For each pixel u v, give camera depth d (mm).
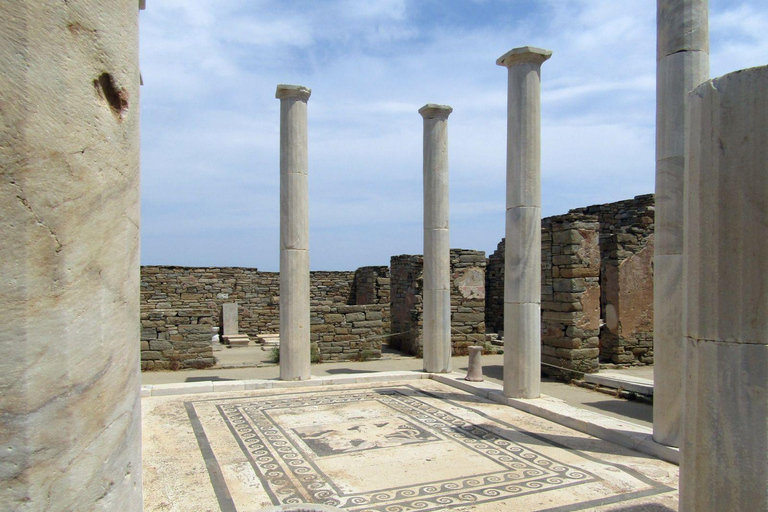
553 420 8805
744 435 3471
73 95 1941
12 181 1760
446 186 13070
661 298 6988
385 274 24125
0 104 1734
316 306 16500
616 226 19141
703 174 3777
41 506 1823
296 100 11852
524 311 9789
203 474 6434
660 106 6961
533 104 9664
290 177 11922
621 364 13711
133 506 2297
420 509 5445
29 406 1791
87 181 1998
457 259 17844
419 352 17562
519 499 5672
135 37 2342
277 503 5602
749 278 3502
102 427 2072
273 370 14898
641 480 6172
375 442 7691
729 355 3553
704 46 6758
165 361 15000
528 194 9688
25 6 1787
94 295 2035
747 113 3564
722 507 3555
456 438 7863
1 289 1742
